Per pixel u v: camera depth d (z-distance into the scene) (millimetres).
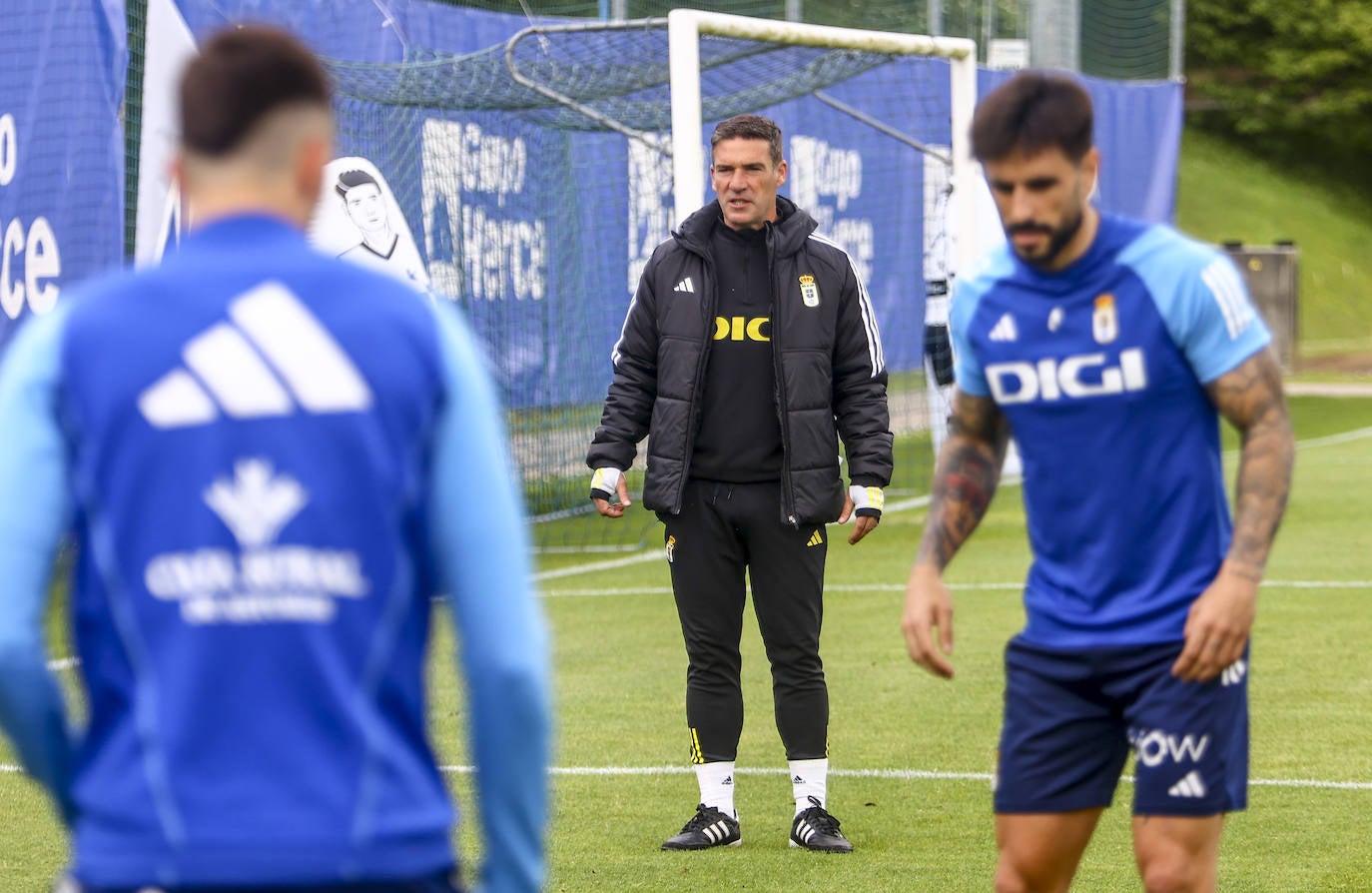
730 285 11109
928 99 35656
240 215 4055
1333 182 96000
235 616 3795
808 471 10906
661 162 29594
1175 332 6543
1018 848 7012
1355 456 38750
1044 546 6992
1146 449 6668
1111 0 44406
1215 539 6727
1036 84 6473
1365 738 13914
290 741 3768
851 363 11406
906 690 16219
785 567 11070
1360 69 94250
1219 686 6617
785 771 13391
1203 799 6594
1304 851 10766
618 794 12531
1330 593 21406
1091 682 6824
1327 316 81938
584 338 29547
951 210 26844
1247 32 96438
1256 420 6566
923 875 10383
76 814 4039
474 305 27359
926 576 7219
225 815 3732
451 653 18375
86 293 4039
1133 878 10281
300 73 4125
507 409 28078
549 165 28844
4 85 22688
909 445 33719
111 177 21906
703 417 11055
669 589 22953
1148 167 41562
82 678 3941
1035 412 6840
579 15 36219
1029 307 6773
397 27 26312
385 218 23219
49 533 3836
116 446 3857
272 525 3818
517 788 3994
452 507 3941
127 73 22250
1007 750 7062
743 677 17188
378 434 3891
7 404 3883
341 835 3752
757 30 20766
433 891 3904
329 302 3969
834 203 35938
